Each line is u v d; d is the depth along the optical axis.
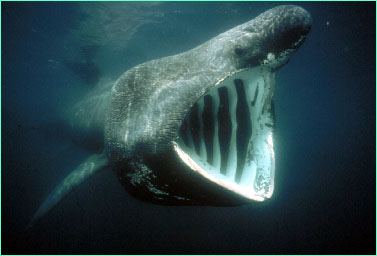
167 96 2.45
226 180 2.42
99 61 15.46
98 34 14.16
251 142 2.79
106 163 4.61
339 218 17.69
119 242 14.16
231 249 13.44
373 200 20.64
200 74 2.54
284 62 2.73
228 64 2.62
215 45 2.77
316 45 19.95
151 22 13.80
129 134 2.50
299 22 2.58
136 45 14.98
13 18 15.52
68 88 26.38
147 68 2.82
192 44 15.86
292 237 15.12
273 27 2.66
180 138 2.62
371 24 17.34
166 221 15.29
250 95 2.82
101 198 15.41
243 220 15.73
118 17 13.25
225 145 2.86
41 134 11.91
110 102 2.89
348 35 18.97
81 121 6.54
